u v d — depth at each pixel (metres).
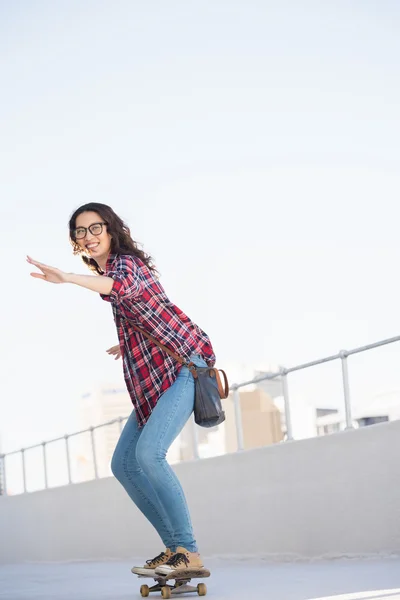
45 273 3.70
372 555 5.86
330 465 6.30
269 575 5.24
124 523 9.61
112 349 4.82
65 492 11.06
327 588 4.08
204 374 4.18
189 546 4.05
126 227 4.33
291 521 6.71
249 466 7.29
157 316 4.11
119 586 5.36
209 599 3.90
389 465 5.76
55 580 6.72
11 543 12.62
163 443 4.03
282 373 7.07
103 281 3.87
